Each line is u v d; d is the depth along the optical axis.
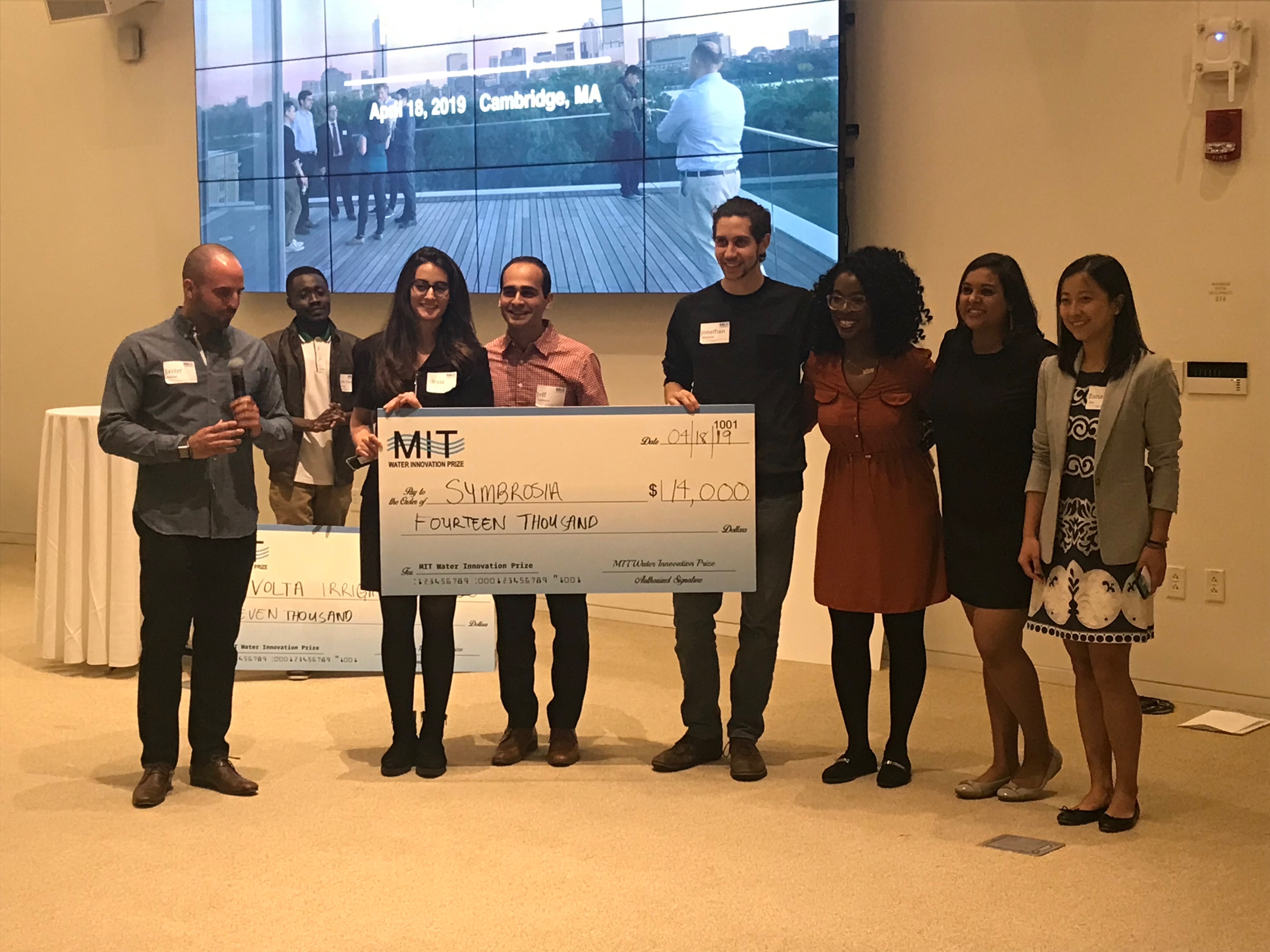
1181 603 4.62
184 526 3.58
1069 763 3.93
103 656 4.96
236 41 6.55
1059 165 4.75
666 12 5.43
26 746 4.15
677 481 3.83
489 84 5.91
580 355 4.02
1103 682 3.32
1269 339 4.36
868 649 3.79
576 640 3.96
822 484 5.32
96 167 7.31
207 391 3.61
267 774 3.87
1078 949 2.71
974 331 3.49
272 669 4.87
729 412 3.79
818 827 3.40
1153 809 3.53
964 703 4.63
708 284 5.49
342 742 4.19
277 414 3.79
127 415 3.54
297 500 5.29
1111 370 3.21
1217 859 3.17
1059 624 3.30
